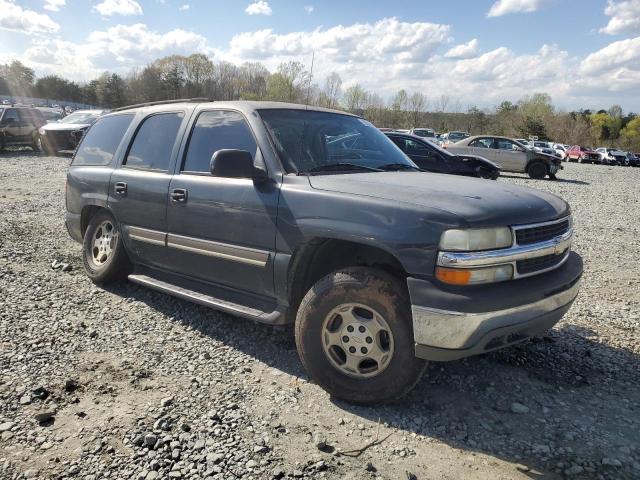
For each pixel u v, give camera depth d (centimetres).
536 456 284
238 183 384
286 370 371
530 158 2225
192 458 271
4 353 373
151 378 352
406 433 301
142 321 446
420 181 362
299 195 347
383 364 315
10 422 293
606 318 497
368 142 443
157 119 488
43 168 1645
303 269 357
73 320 441
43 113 2333
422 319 293
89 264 540
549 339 438
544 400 342
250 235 372
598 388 361
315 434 295
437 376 368
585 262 732
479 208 302
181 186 424
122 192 486
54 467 260
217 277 405
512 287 301
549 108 8762
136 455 271
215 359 383
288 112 418
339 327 328
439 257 289
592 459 282
